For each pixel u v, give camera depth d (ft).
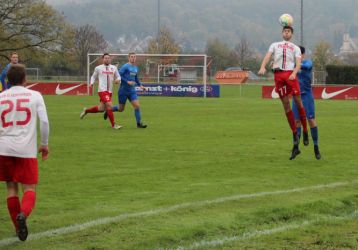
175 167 42.91
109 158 47.16
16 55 59.31
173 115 93.86
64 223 26.96
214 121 82.43
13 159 24.79
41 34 245.24
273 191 33.94
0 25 237.25
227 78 221.25
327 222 27.37
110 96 71.41
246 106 118.21
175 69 178.91
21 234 23.32
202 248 23.57
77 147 53.52
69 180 37.81
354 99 152.15
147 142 57.47
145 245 23.82
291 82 44.14
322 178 38.52
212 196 32.53
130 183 36.76
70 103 124.98
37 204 30.99
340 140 59.88
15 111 24.84
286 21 44.11
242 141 58.54
